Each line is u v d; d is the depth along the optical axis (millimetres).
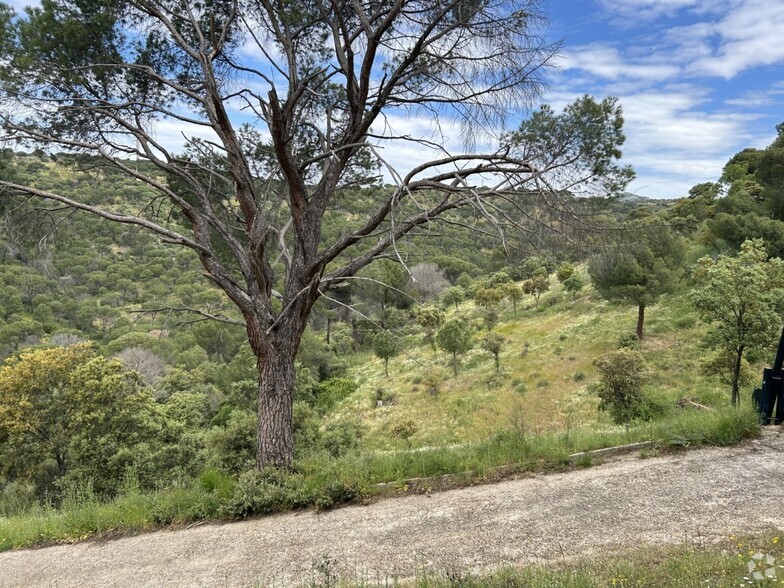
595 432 8242
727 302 14648
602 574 3641
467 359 32406
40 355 20016
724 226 28172
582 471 6465
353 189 9945
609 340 27172
